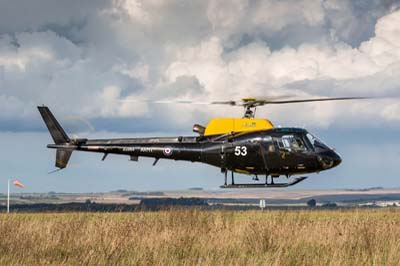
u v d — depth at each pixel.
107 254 25.67
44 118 43.78
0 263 24.38
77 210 39.94
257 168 39.38
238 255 27.42
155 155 41.09
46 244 28.64
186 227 33.09
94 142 42.72
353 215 41.91
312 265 24.62
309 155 38.66
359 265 24.84
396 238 29.98
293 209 46.53
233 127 39.78
